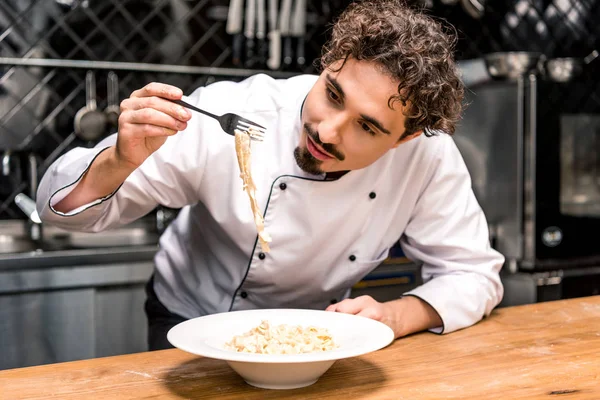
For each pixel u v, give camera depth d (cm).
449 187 156
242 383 107
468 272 150
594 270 296
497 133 300
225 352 97
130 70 309
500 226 301
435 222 156
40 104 294
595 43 401
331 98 119
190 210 168
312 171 131
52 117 296
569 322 143
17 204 288
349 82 115
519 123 289
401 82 114
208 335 113
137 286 249
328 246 150
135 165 125
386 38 114
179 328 111
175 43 317
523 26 387
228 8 328
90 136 301
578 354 121
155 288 181
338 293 163
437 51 119
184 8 318
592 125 301
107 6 304
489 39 379
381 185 150
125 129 118
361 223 151
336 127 117
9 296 229
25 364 233
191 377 109
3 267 228
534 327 140
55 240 283
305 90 150
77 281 238
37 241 278
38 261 233
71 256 238
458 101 129
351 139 120
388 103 115
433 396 102
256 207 122
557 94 291
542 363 116
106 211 139
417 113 119
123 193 140
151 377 109
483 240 155
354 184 147
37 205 140
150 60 313
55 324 236
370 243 155
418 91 116
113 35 306
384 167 149
